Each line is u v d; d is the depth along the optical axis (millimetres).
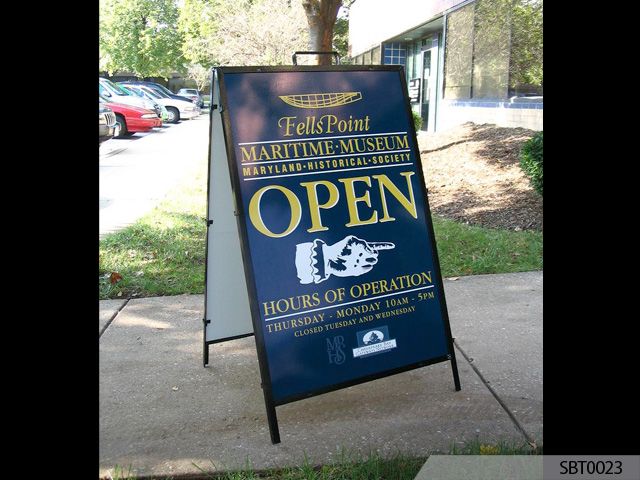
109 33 53219
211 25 33062
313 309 3611
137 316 5430
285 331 3527
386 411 3770
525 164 8461
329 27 10219
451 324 5117
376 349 3754
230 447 3410
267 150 3594
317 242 3654
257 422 3676
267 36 22141
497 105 14359
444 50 18078
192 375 4301
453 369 3982
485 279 6258
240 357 4598
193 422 3678
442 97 18531
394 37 23250
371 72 3924
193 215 9008
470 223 8133
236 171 3504
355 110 3854
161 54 53344
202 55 39281
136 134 23219
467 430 3531
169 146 19016
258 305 3477
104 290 5992
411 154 3992
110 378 4238
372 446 3383
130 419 3707
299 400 3637
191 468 3217
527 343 4707
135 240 7578
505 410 3752
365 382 3816
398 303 3846
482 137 12758
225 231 4238
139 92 29625
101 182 12148
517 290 5910
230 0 24266
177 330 5121
